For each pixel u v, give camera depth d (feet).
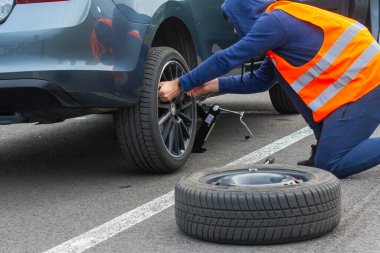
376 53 12.89
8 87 12.20
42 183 14.56
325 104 12.86
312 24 12.67
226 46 17.34
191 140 15.29
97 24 12.60
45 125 22.58
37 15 12.40
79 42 12.41
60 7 12.44
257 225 9.70
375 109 12.87
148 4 13.66
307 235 9.93
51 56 12.26
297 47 12.69
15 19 12.39
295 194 9.71
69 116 13.78
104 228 11.18
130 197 13.05
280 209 9.67
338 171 13.14
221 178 10.84
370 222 10.95
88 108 13.05
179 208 10.37
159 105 14.05
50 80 12.17
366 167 13.00
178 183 10.62
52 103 12.62
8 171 15.92
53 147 18.79
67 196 13.35
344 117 12.82
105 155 17.38
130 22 13.12
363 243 10.02
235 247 9.93
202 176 10.90
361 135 12.96
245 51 12.60
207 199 9.87
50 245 10.45
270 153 16.65
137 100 13.43
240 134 19.43
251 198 9.66
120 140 13.92
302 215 9.77
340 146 12.95
